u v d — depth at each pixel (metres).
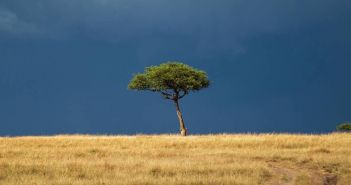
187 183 34.03
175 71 93.62
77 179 35.81
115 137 75.94
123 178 36.12
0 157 49.56
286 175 39.22
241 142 62.06
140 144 63.56
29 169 39.94
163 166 40.31
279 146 58.56
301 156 47.47
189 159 46.69
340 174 40.09
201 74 96.12
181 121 94.19
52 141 67.50
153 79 94.12
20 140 68.75
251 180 35.19
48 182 34.53
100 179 35.16
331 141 61.84
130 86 97.06
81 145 62.56
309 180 37.25
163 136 78.50
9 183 34.19
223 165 40.81
